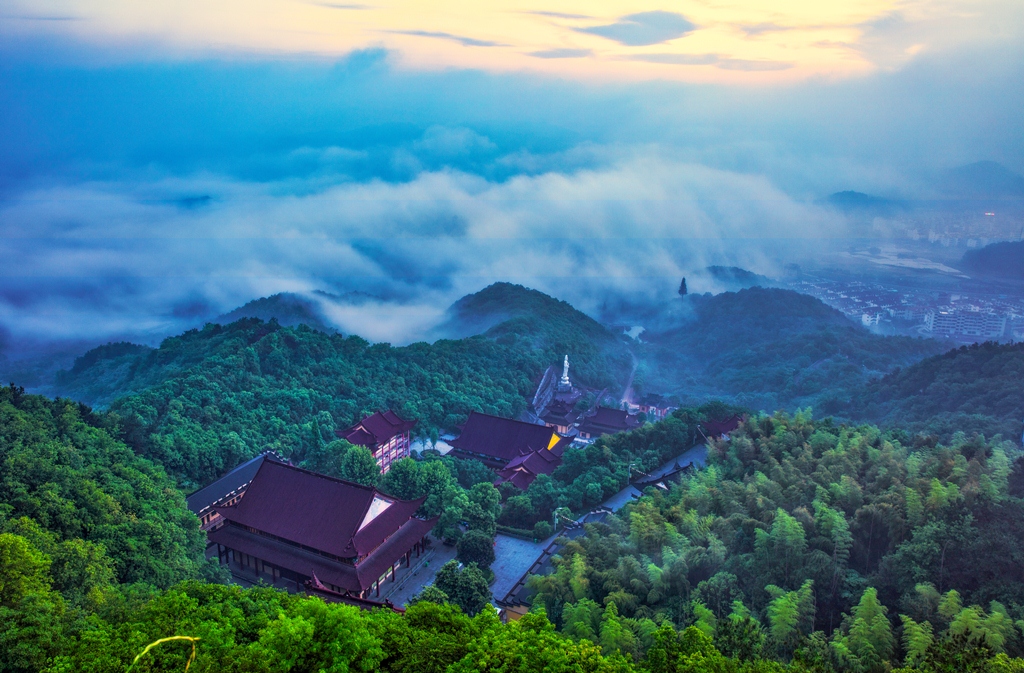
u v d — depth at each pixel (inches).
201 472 3988.7
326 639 1739.7
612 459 4328.3
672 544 2770.7
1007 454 3235.7
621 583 2605.8
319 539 3004.4
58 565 2143.2
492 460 5034.5
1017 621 1989.4
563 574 2755.9
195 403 4658.0
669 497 3368.6
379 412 4975.4
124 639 1765.5
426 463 3939.5
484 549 3255.4
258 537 3164.4
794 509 2807.6
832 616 2305.6
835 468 3206.2
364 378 5930.1
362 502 3041.3
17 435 3019.2
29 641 1673.2
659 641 1856.5
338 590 2920.8
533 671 1653.5
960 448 3373.5
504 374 6953.7
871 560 2608.3
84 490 2662.4
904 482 2935.5
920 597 2187.5
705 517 2955.2
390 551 3102.9
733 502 3019.2
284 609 2037.4
